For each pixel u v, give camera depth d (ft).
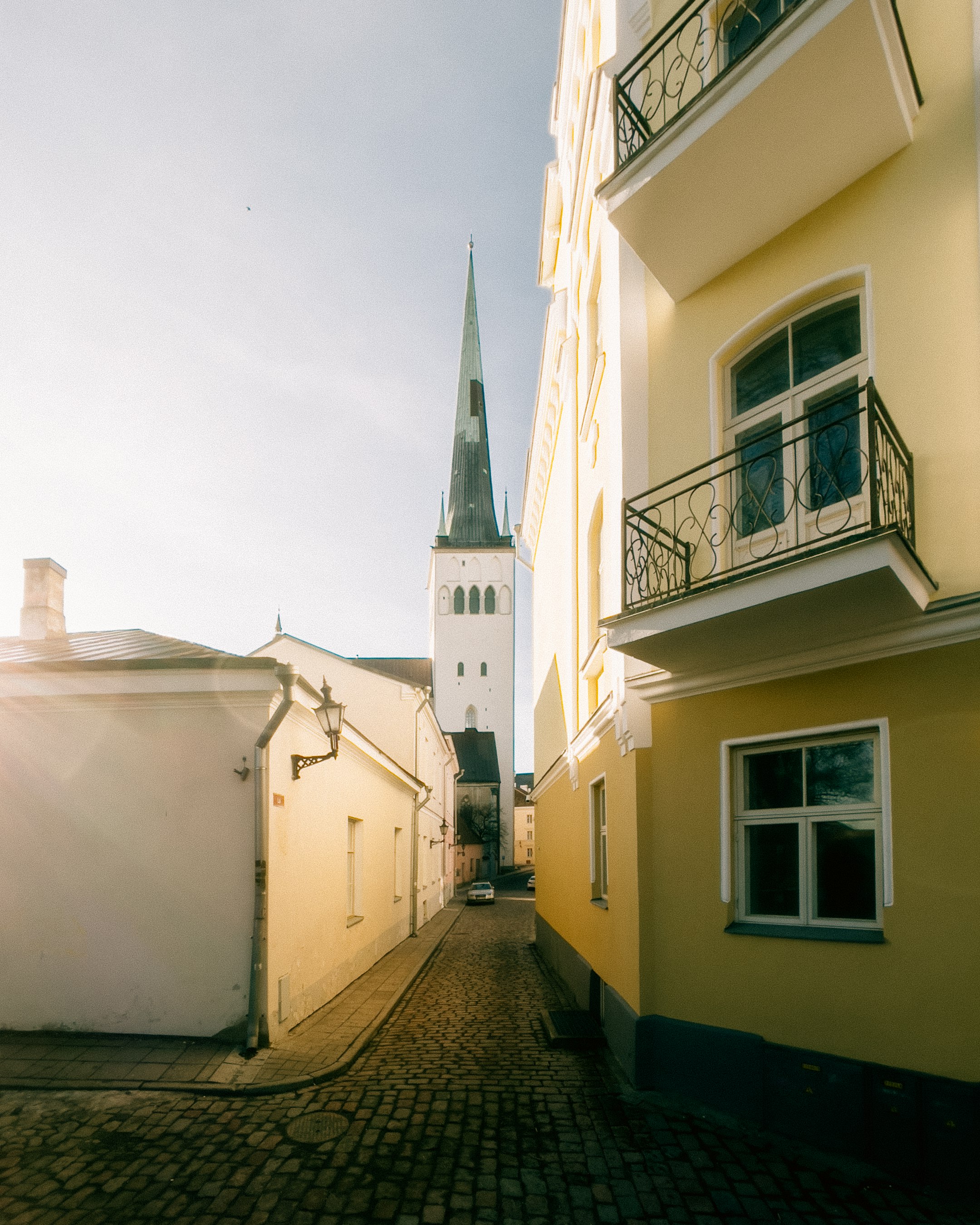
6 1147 17.13
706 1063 19.66
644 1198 14.83
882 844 16.89
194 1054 23.50
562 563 45.96
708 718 21.08
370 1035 27.32
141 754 26.35
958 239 16.39
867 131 17.28
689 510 21.89
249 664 26.20
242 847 25.59
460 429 266.57
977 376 15.81
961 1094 14.75
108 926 25.46
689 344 22.74
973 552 15.60
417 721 83.66
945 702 15.88
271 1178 15.72
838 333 19.10
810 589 15.43
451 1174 15.90
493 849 226.79
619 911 24.81
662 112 23.70
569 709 40.37
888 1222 13.83
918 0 17.56
